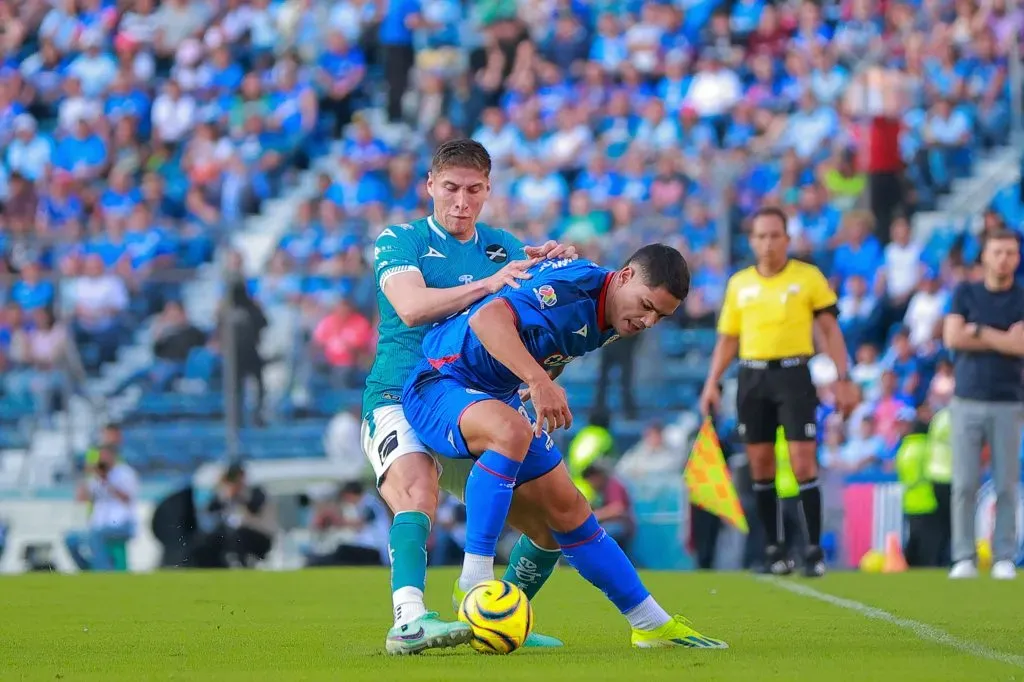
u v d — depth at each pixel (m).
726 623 23.25
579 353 18.72
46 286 58.78
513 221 59.28
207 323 58.59
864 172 63.81
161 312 59.53
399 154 69.62
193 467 56.91
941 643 19.73
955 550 37.16
